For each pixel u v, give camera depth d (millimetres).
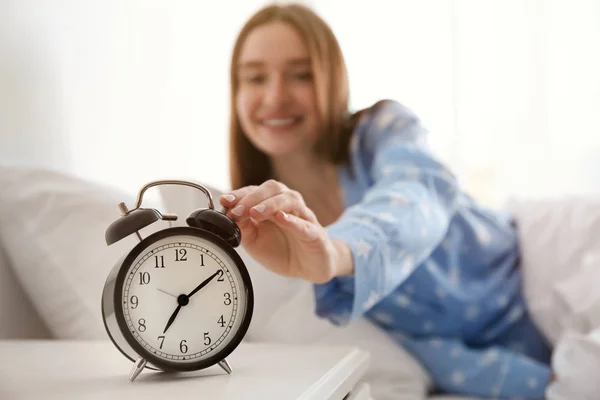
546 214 1811
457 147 2477
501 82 2572
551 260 1722
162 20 1961
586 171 2566
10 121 1429
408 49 2475
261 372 816
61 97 1591
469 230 1695
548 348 1705
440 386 1586
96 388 726
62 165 1590
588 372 1316
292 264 963
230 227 791
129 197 1494
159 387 725
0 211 1370
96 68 1713
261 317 1463
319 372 817
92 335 1330
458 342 1602
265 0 2254
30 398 681
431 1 2473
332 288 1201
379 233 1160
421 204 1270
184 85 2049
